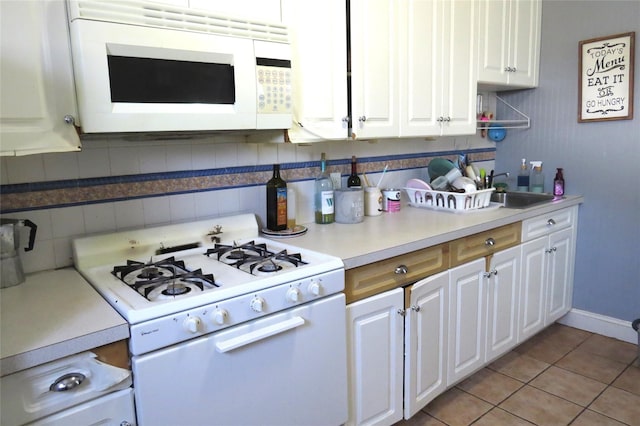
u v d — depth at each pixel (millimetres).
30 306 1224
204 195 1870
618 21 2561
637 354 2590
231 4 1516
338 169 2361
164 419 1164
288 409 1429
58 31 1194
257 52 1522
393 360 1820
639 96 2525
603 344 2748
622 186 2662
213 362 1228
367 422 1757
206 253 1689
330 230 2053
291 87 1629
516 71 2727
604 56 2621
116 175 1646
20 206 1471
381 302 1727
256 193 2033
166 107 1354
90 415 1072
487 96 3131
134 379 1125
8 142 1142
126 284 1349
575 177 2855
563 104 2844
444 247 1992
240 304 1274
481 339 2277
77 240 1540
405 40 2062
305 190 2223
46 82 1188
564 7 2758
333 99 1859
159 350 1147
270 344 1352
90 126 1237
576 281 2949
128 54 1271
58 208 1540
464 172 2732
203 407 1227
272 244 1801
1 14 1107
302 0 1712
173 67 1354
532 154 3039
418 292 1865
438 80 2242
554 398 2227
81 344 1036
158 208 1752
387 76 2012
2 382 961
